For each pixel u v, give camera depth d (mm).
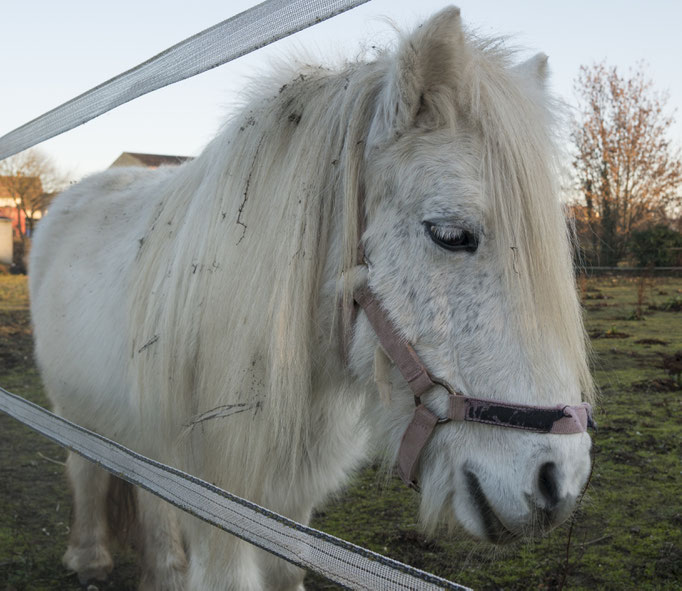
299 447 1542
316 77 1490
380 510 2736
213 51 1229
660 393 3631
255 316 1403
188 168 1774
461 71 1196
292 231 1369
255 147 1469
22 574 2334
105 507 2445
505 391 1151
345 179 1311
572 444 1131
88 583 2371
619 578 2000
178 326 1556
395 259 1247
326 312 1420
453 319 1188
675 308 5582
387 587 855
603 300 5953
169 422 1604
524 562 2178
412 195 1218
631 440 3045
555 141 1331
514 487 1146
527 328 1145
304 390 1401
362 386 1450
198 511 1206
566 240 1211
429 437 1270
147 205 2086
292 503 1652
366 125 1332
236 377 1425
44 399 3961
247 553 1593
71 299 2184
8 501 3004
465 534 1317
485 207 1154
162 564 2115
